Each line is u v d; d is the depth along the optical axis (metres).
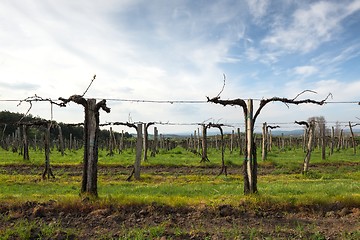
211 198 11.78
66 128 71.69
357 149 52.41
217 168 27.27
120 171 24.69
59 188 15.99
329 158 35.00
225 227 9.26
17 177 20.12
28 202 10.33
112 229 9.03
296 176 22.47
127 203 10.48
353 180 20.36
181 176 22.02
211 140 64.06
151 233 8.55
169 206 10.47
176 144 73.25
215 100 11.70
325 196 11.48
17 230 8.47
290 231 8.91
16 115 59.84
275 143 66.38
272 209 10.66
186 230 8.96
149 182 19.19
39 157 35.81
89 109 11.45
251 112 12.11
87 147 11.48
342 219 10.02
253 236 8.56
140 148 20.52
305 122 23.59
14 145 44.47
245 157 12.20
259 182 18.97
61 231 8.59
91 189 11.34
